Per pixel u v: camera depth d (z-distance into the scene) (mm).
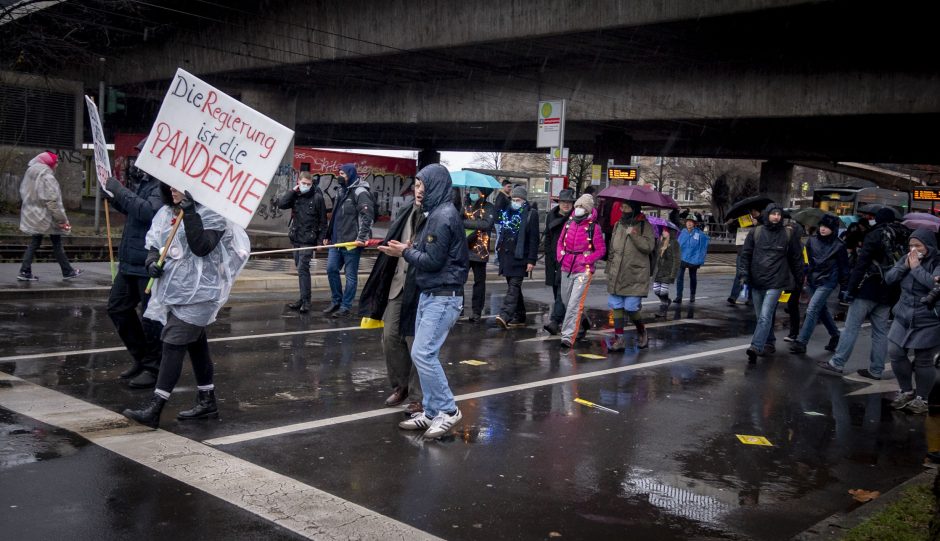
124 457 5195
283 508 4539
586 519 4699
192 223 5582
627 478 5465
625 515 4805
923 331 7820
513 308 11625
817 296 10984
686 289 20203
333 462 5402
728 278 25016
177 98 5730
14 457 5078
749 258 10250
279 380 7625
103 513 4328
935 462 6309
